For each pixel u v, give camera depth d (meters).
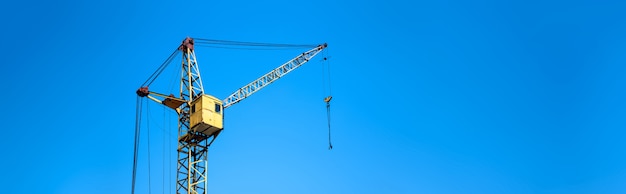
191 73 113.12
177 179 104.62
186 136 106.06
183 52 114.94
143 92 107.12
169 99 108.12
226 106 116.19
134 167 106.44
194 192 104.12
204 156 106.94
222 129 106.44
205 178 105.44
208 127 105.00
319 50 129.38
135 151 107.31
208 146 107.81
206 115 104.62
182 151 106.56
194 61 114.81
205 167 106.19
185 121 108.44
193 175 105.00
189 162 105.38
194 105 106.94
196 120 104.75
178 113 109.06
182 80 112.56
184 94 111.56
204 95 106.56
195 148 107.00
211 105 106.38
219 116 106.69
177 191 103.94
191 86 111.88
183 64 113.94
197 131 105.69
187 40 115.19
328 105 121.19
